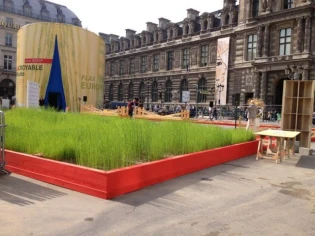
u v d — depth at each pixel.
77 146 8.30
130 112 27.92
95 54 37.59
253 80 47.09
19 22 84.00
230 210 5.93
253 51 47.91
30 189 6.85
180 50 62.12
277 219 5.55
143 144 8.80
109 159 7.38
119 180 6.60
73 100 35.66
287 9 41.47
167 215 5.57
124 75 77.38
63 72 35.31
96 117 16.75
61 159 8.25
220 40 52.66
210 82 55.72
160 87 66.25
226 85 51.56
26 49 35.72
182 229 4.98
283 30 43.12
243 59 49.16
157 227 5.03
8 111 18.75
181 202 6.30
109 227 4.98
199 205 6.16
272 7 44.28
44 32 35.22
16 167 8.14
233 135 12.77
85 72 36.47
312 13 39.97
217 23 56.25
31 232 4.70
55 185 7.18
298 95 13.23
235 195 6.91
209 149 10.38
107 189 6.32
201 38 57.22
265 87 44.50
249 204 6.33
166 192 6.94
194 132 11.43
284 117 13.53
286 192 7.30
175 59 63.28
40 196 6.40
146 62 70.69
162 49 66.25
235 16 51.84
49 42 35.19
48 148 8.47
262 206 6.23
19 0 85.38
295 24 41.59
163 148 9.08
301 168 10.23
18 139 9.38
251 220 5.46
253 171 9.50
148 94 69.38
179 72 61.97
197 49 58.50
